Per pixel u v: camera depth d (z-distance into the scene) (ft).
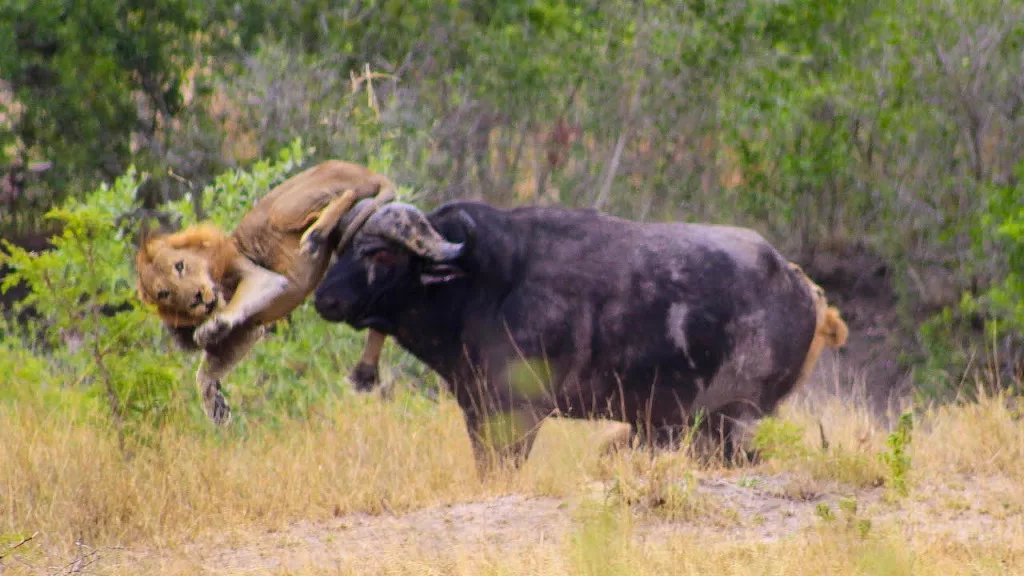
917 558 59.82
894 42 138.82
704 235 82.17
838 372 136.15
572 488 71.92
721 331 80.59
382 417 91.35
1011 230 120.47
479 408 80.94
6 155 142.61
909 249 139.85
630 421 81.56
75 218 82.02
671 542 63.16
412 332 80.43
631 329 80.12
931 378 127.44
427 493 75.41
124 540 70.59
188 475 76.69
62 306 82.23
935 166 139.33
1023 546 62.80
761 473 77.20
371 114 138.21
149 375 82.02
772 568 59.21
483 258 79.51
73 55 142.31
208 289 73.97
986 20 137.80
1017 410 86.84
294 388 95.30
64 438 80.43
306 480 76.95
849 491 72.79
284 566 64.08
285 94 138.41
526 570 60.08
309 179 77.56
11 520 71.61
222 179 98.94
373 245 77.56
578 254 80.74
